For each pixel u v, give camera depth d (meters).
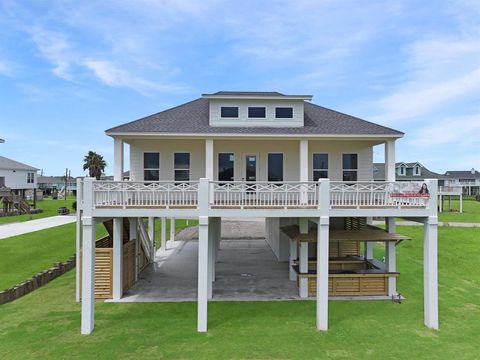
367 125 14.59
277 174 15.27
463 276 17.86
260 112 14.76
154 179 15.05
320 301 10.58
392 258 14.03
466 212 44.66
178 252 22.25
